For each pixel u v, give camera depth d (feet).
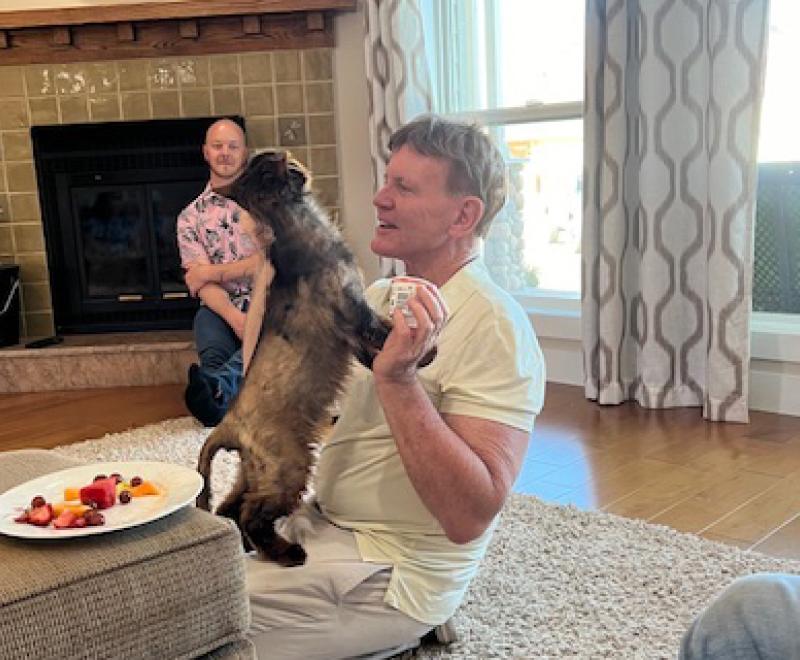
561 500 7.55
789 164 10.00
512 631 5.34
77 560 3.49
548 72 12.07
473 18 12.68
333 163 13.79
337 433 4.78
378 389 4.09
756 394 9.96
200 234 10.80
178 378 12.75
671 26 9.46
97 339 13.21
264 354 4.45
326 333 4.27
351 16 13.39
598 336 10.53
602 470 8.25
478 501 4.18
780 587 2.55
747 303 9.32
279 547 4.48
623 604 5.62
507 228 12.56
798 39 9.75
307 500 5.13
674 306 10.02
